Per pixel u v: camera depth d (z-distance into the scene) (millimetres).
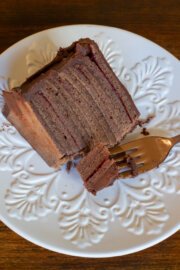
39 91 390
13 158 408
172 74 463
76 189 405
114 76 414
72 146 412
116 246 380
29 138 411
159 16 511
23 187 397
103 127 421
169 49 493
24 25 487
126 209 401
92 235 384
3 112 410
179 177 417
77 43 399
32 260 398
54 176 409
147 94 458
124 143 439
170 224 393
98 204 400
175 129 444
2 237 400
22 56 446
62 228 384
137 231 389
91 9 506
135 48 469
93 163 405
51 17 496
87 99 409
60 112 400
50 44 455
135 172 414
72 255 385
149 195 408
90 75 407
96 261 403
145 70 464
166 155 422
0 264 394
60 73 395
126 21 505
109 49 467
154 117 450
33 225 382
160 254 407
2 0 494
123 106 422
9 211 383
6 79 435
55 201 397
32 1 500
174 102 454
